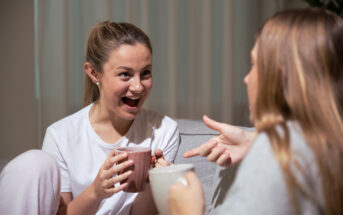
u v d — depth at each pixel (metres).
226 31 3.73
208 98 3.74
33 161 1.10
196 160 1.46
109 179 1.01
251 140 0.95
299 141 0.67
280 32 0.73
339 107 0.70
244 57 3.85
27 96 3.40
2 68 3.38
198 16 3.69
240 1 3.81
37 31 3.35
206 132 1.54
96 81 1.34
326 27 0.71
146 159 0.98
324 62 0.70
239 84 3.87
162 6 3.57
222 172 1.20
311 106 0.69
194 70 3.71
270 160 0.66
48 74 3.37
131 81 1.23
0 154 3.43
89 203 1.11
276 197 0.65
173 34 3.58
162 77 3.62
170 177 0.78
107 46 1.23
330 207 0.66
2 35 3.36
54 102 3.39
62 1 3.31
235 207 0.67
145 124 1.43
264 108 0.74
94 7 3.39
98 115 1.37
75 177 1.31
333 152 0.67
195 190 0.76
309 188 0.65
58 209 1.20
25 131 3.42
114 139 1.38
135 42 1.23
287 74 0.72
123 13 3.48
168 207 0.80
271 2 3.86
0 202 1.06
